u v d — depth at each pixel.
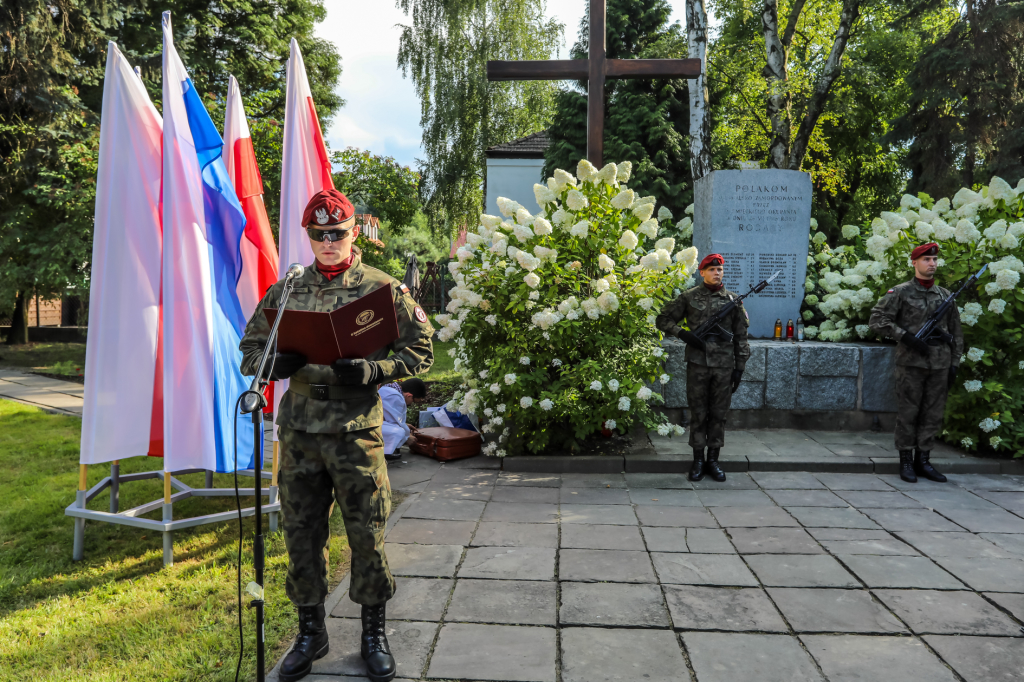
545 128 24.53
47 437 6.81
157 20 16.09
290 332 2.28
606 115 16.20
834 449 5.98
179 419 3.70
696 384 5.30
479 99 23.23
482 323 5.83
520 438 5.81
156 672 2.62
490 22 23.16
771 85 13.62
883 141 17.34
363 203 17.14
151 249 3.82
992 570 3.54
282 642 2.83
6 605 3.26
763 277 7.79
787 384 6.76
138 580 3.50
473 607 3.11
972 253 5.99
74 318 20.92
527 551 3.79
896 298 5.30
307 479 2.55
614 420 5.61
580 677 2.53
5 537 4.13
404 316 2.69
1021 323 5.82
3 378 11.33
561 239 6.04
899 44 19.77
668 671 2.58
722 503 4.71
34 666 2.70
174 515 4.47
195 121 3.92
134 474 4.36
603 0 7.32
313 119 4.34
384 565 2.59
